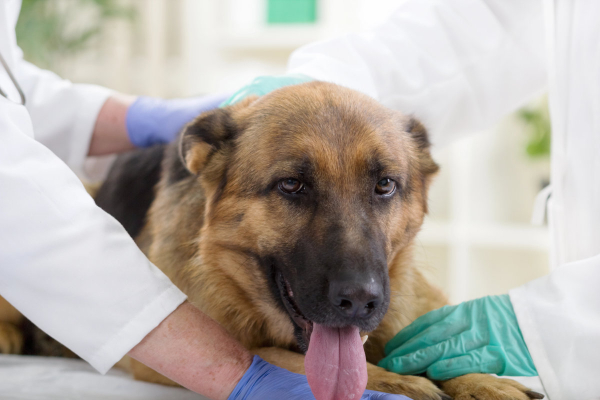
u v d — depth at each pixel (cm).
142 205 228
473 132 244
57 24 451
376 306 131
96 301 123
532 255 477
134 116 237
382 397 130
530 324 138
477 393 136
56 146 238
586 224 162
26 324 229
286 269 151
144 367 167
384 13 486
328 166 149
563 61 168
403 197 168
